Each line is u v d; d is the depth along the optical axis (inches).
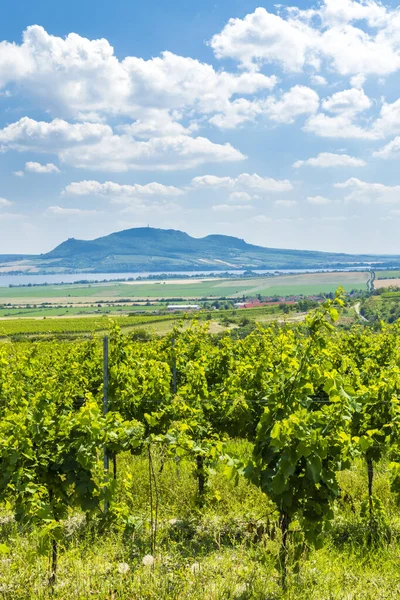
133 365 442.0
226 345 514.9
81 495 260.1
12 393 457.4
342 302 243.8
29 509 244.8
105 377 394.3
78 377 558.9
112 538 294.2
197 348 525.0
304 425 229.3
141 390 418.0
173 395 422.3
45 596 223.9
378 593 226.1
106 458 336.5
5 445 252.4
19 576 243.4
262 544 257.3
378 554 273.7
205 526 321.7
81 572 245.6
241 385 415.2
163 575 237.1
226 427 411.5
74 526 321.1
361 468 416.5
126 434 281.6
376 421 315.0
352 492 376.8
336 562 259.0
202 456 331.6
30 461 255.3
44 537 231.6
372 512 318.7
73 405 459.8
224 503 360.8
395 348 537.6
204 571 243.6
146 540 295.9
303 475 240.2
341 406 248.8
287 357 257.4
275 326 562.9
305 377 246.7
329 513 241.8
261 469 250.2
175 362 488.1
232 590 221.8
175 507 351.6
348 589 228.4
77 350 644.1
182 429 291.1
